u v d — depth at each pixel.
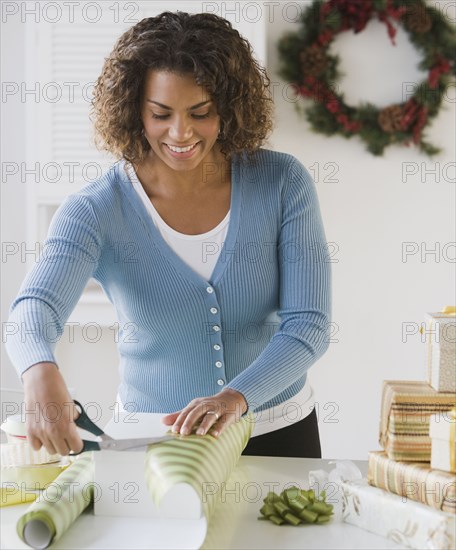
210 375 1.73
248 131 1.64
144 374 1.77
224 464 1.31
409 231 3.06
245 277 1.68
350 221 3.06
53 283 1.53
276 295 1.74
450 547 1.15
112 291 1.74
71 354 3.09
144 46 1.50
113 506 1.30
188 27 1.53
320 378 3.12
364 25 2.94
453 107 3.00
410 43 2.97
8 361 3.13
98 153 2.91
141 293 1.69
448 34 2.94
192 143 1.53
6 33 3.00
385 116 2.95
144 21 1.58
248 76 1.60
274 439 1.76
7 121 3.04
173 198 1.66
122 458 1.29
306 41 2.93
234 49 1.55
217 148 1.67
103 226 1.65
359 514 1.27
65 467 1.41
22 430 1.43
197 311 1.68
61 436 1.26
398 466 1.24
